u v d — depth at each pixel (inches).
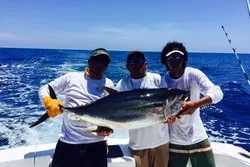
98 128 94.9
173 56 104.2
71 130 99.0
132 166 113.0
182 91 96.1
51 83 103.5
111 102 94.4
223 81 652.7
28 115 304.8
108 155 117.8
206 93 100.4
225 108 348.8
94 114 94.5
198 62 1512.1
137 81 107.8
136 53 105.7
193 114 106.6
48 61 1280.8
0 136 232.2
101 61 99.6
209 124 281.0
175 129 108.0
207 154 107.6
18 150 123.0
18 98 397.4
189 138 106.5
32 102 373.1
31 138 229.3
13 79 609.6
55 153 100.8
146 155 107.3
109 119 94.3
